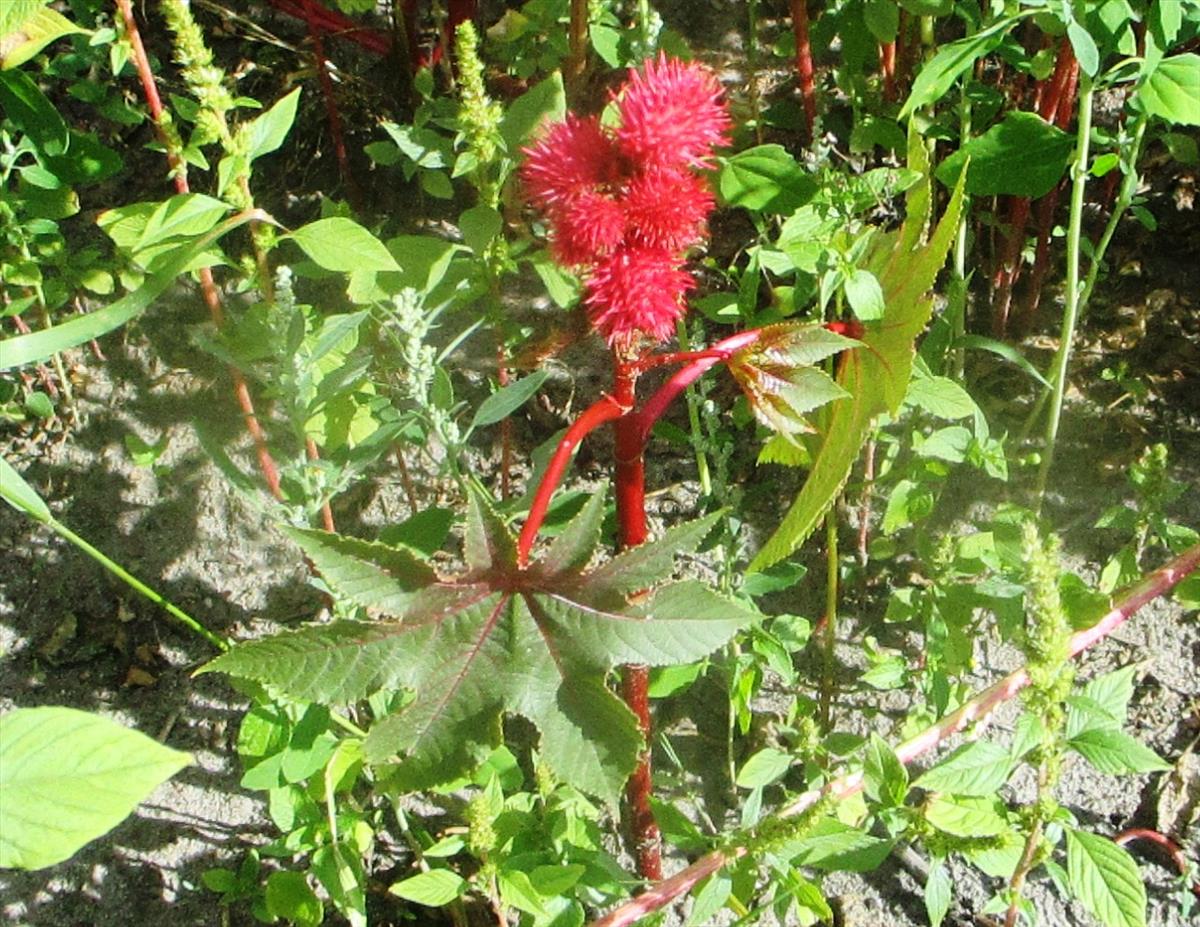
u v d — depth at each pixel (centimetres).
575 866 80
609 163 67
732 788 98
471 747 71
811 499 76
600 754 69
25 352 73
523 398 81
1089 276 95
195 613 105
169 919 97
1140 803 96
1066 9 81
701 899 78
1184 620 100
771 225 106
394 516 105
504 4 118
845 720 99
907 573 101
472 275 90
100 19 106
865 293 75
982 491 103
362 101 116
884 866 96
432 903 81
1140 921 74
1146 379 106
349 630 68
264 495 105
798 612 102
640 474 76
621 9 114
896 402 73
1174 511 102
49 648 105
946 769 76
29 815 58
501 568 68
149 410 109
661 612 68
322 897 96
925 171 77
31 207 99
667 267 67
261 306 85
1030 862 77
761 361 72
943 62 82
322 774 86
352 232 78
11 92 93
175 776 100
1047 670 71
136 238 83
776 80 114
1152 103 84
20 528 108
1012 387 106
